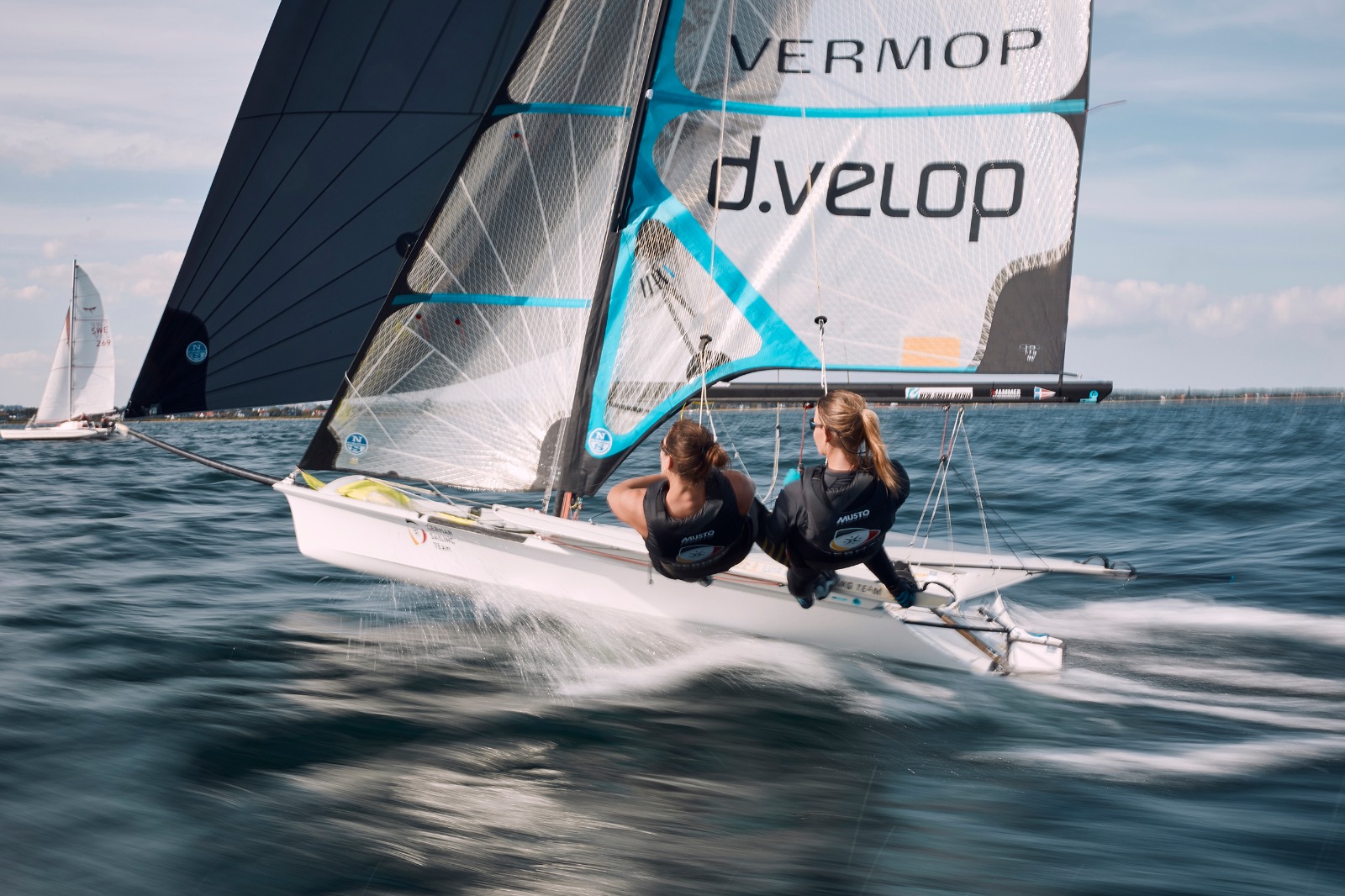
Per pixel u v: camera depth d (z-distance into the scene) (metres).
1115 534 9.14
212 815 3.23
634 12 5.65
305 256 7.12
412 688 4.56
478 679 4.72
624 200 5.58
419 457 5.88
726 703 4.46
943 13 5.57
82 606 6.01
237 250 7.01
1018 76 5.52
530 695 4.50
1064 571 5.23
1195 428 30.61
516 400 5.82
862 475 3.75
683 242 5.66
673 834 3.19
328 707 4.28
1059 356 5.61
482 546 5.24
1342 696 4.70
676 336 5.72
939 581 5.23
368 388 5.83
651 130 5.56
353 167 7.16
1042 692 4.73
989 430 28.72
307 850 3.02
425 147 7.22
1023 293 5.61
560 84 5.67
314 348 7.18
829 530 3.79
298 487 5.73
